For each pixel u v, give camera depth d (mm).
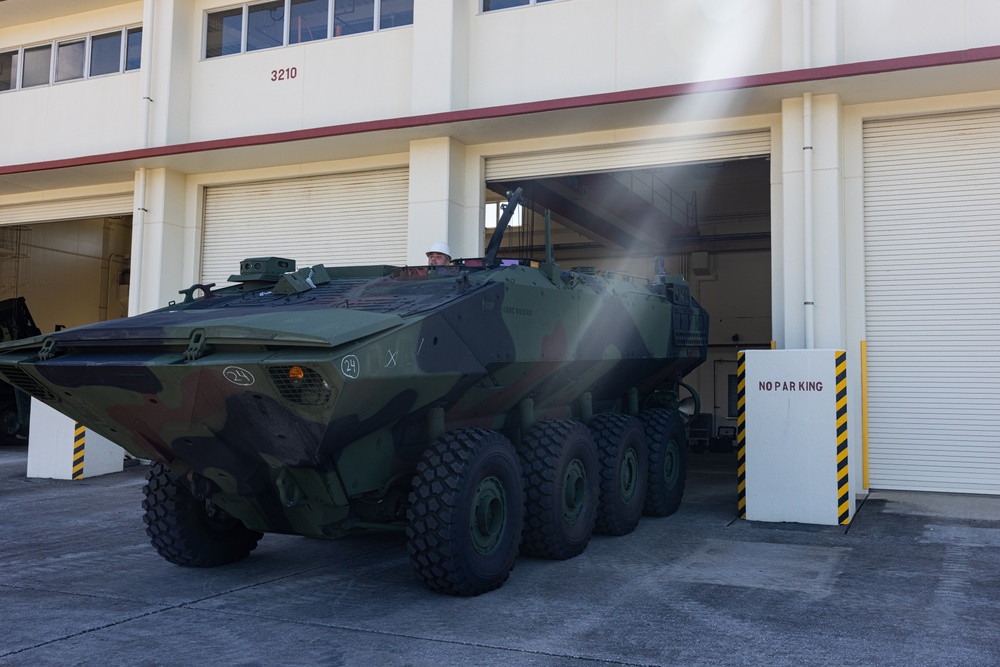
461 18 10641
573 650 4078
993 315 8703
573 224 14898
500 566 5168
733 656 3988
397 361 4391
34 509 8375
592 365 6641
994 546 6379
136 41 12977
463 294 5125
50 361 4723
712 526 7312
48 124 13359
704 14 9680
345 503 4879
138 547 6566
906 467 8938
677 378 9406
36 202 13805
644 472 7371
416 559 4891
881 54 8852
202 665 3900
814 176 8906
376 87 11234
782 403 7453
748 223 17500
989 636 4266
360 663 3918
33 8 13133
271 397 4191
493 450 5156
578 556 6141
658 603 4879
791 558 6047
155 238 12242
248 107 11984
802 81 8484
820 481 7324
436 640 4238
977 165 8828
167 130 12008
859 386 9039
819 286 8805
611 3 10102
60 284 18969
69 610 4809
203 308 5746
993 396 8672
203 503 5742
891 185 9102
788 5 9102
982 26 8562
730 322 17891
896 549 6316
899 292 9016
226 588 5305
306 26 11859
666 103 9273
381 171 11656
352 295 5508
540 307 5805
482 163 10969
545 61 10359
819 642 4184
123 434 5109
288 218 12164
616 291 7164
